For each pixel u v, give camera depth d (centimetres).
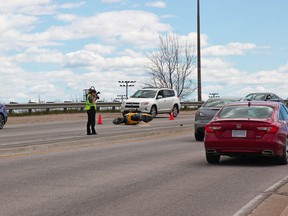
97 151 1820
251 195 1022
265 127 1431
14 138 2350
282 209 901
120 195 1020
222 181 1188
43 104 4362
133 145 2052
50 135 2508
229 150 1457
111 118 4091
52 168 1384
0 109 3006
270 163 1517
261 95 3912
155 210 893
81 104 4688
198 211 886
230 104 1581
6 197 1000
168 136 2500
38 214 862
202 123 2216
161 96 4047
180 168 1398
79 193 1040
